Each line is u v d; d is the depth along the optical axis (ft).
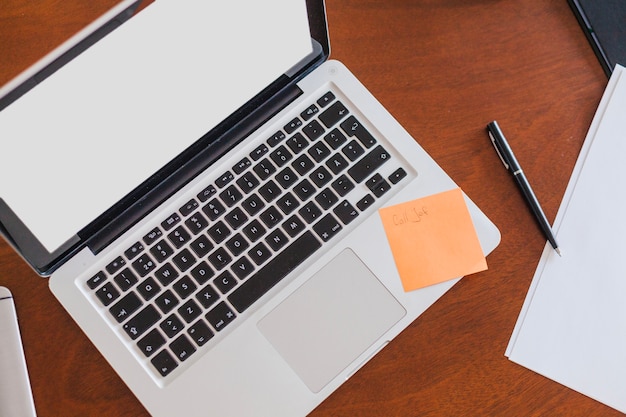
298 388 1.98
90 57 1.62
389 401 2.02
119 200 2.05
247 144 2.16
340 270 2.07
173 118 1.97
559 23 2.40
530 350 2.06
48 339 2.05
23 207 1.80
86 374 2.02
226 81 2.01
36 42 2.25
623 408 2.02
